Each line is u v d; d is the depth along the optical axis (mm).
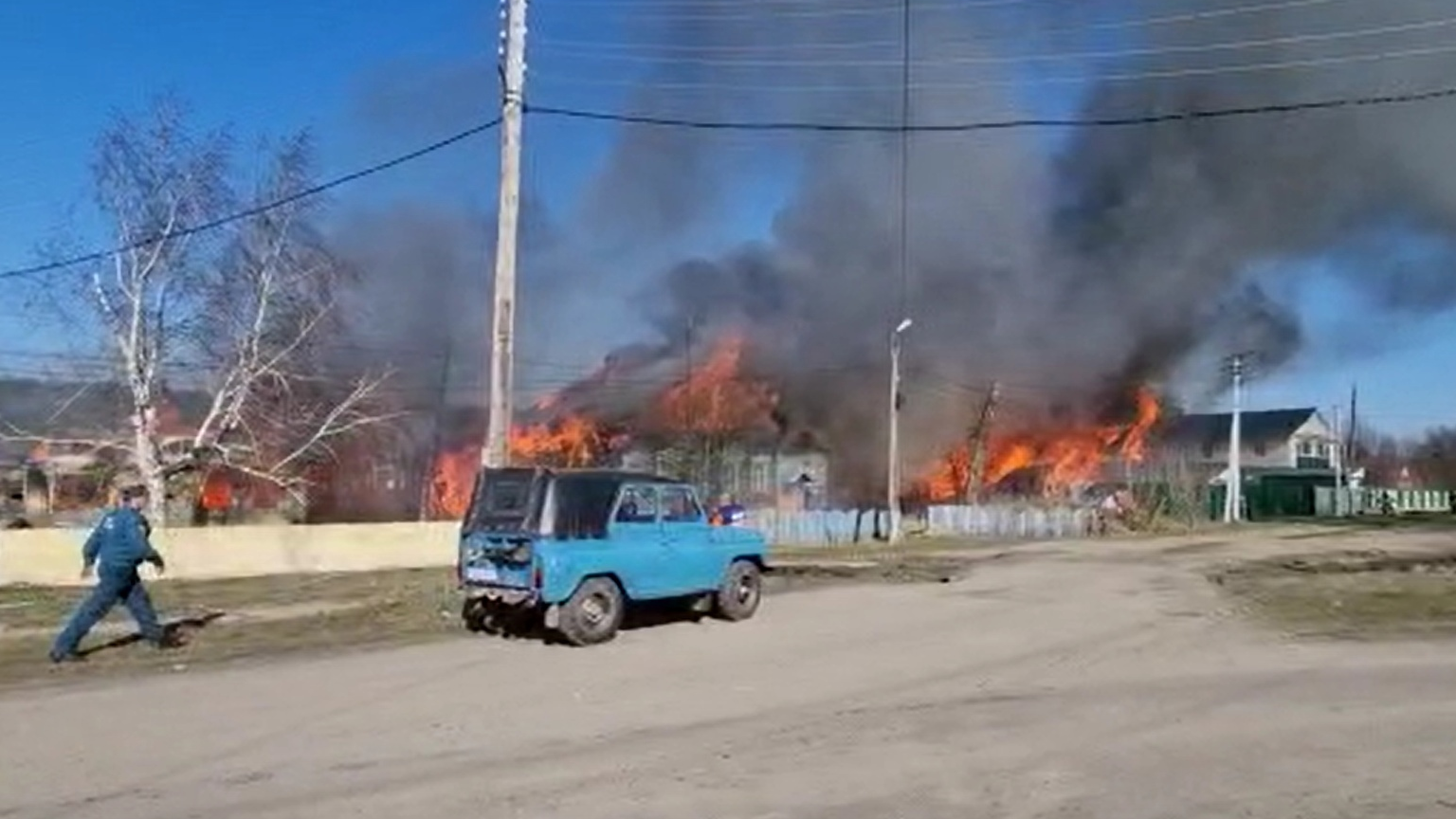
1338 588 20609
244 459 36281
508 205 17703
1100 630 14789
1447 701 10062
